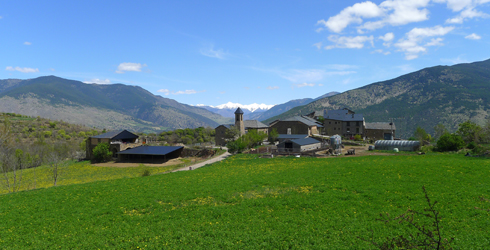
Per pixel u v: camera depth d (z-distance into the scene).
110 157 104.56
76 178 73.12
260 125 140.25
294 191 37.00
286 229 24.86
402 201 29.98
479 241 20.34
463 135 88.88
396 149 78.44
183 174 55.69
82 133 194.50
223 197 36.03
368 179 40.59
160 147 106.00
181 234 24.97
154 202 35.22
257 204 32.34
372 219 26.02
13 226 28.59
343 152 81.56
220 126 131.38
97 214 31.66
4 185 64.38
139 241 24.28
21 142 139.00
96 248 23.16
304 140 93.12
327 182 40.75
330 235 23.12
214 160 83.94
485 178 36.47
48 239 25.42
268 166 61.00
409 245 11.02
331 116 145.62
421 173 41.59
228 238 23.77
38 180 71.00
